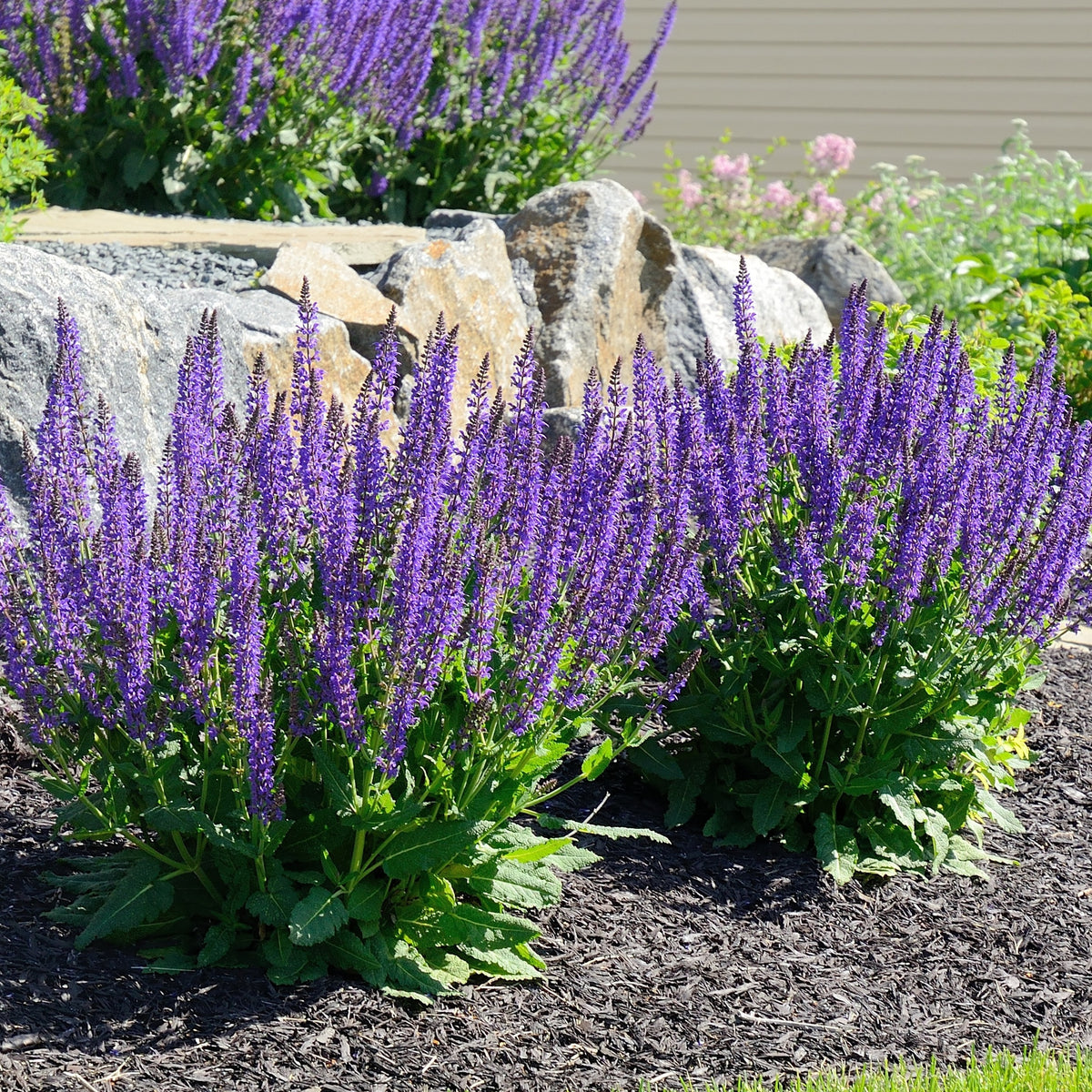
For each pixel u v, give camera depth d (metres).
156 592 3.82
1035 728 6.68
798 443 5.14
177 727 3.84
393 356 4.21
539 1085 3.70
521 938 4.07
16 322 5.45
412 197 11.94
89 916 3.99
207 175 10.48
